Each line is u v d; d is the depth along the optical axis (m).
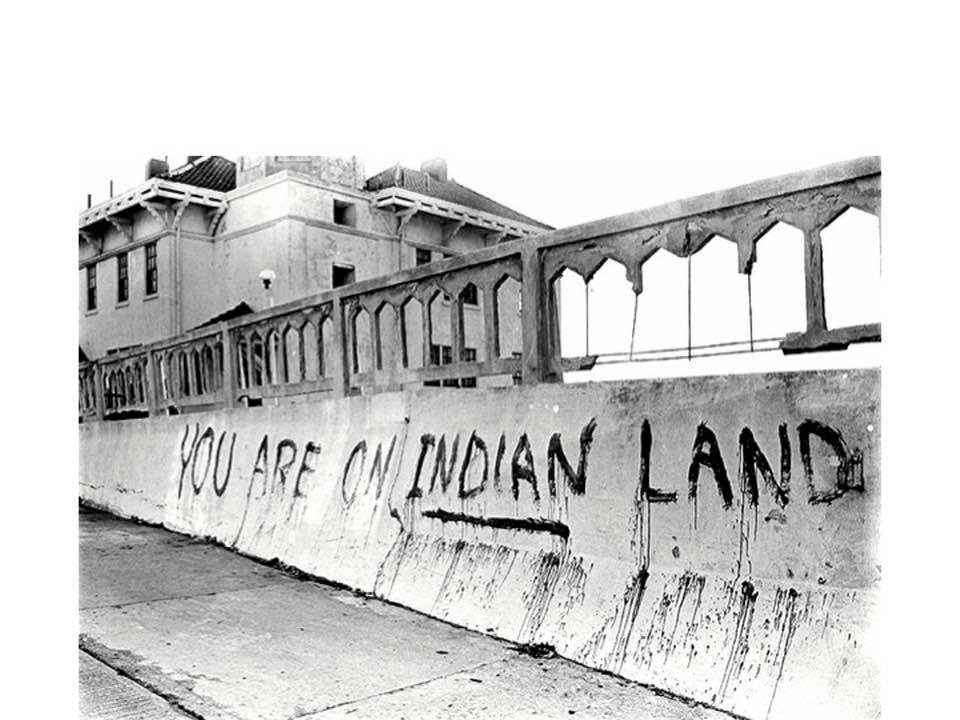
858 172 3.71
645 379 4.66
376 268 20.61
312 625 5.30
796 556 3.88
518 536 5.28
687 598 4.25
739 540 4.12
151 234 20.30
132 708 3.86
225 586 6.38
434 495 5.94
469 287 5.93
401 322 6.54
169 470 9.52
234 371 9.09
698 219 4.48
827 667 3.60
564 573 4.91
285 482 7.62
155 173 20.42
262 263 19.25
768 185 4.12
